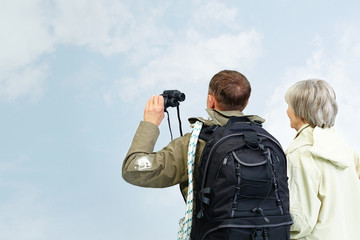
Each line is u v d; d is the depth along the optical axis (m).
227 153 1.59
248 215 1.57
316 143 1.78
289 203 1.71
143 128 1.74
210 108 1.82
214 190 1.59
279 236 1.61
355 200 1.83
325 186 1.78
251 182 1.57
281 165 1.67
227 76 1.78
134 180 1.70
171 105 1.84
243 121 1.74
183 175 1.73
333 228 1.74
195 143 1.71
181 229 1.80
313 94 1.83
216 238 1.58
